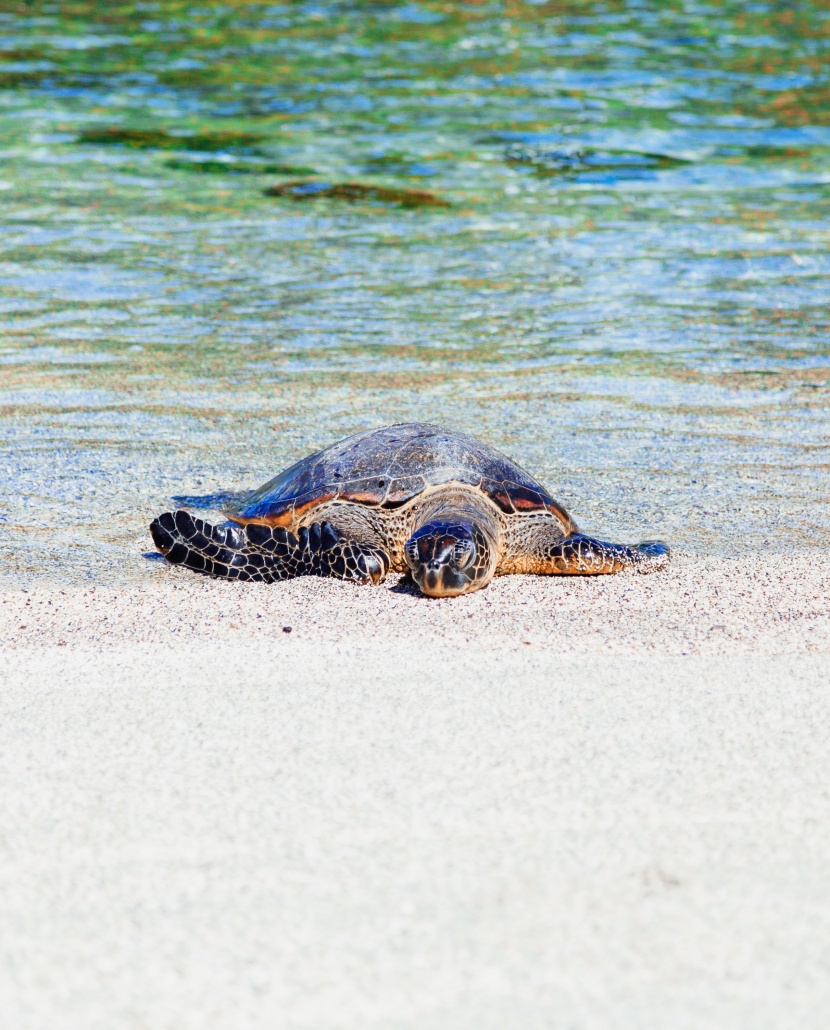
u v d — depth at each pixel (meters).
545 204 42.00
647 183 44.84
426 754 11.03
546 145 49.41
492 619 15.05
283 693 12.48
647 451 23.27
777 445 23.59
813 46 69.75
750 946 8.38
